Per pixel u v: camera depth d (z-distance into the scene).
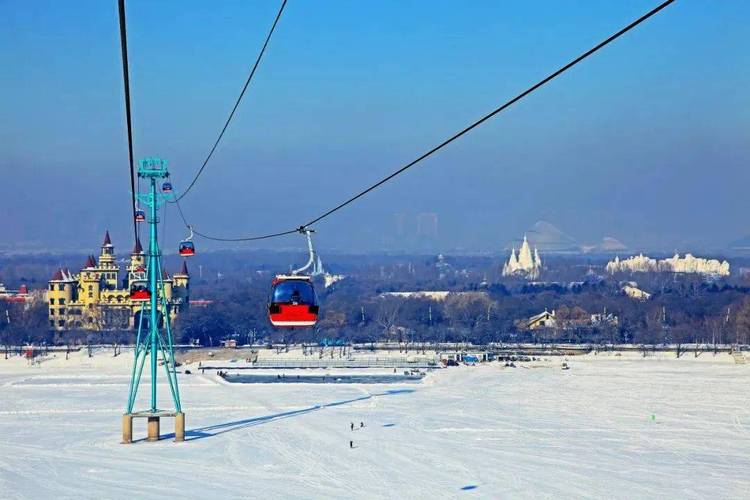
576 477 115.38
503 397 197.88
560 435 146.88
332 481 112.62
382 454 129.75
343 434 147.00
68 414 172.75
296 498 104.00
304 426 155.50
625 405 183.25
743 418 165.38
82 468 119.62
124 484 110.56
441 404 186.75
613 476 116.19
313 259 93.75
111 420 164.25
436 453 130.75
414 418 166.00
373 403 187.88
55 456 128.00
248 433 147.75
